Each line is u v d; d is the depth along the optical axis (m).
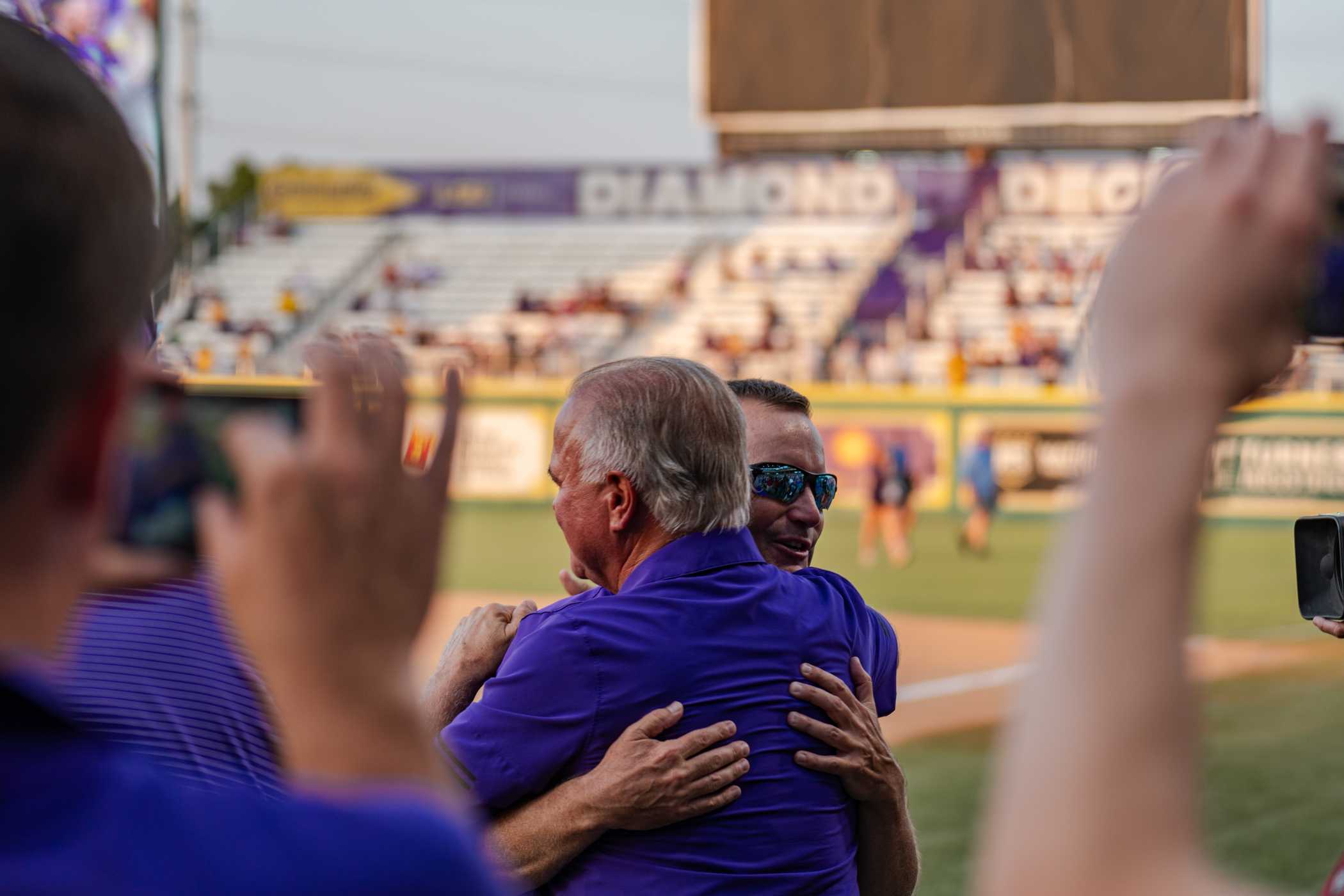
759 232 30.27
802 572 2.41
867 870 2.24
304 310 28.30
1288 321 0.59
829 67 28.25
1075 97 27.59
